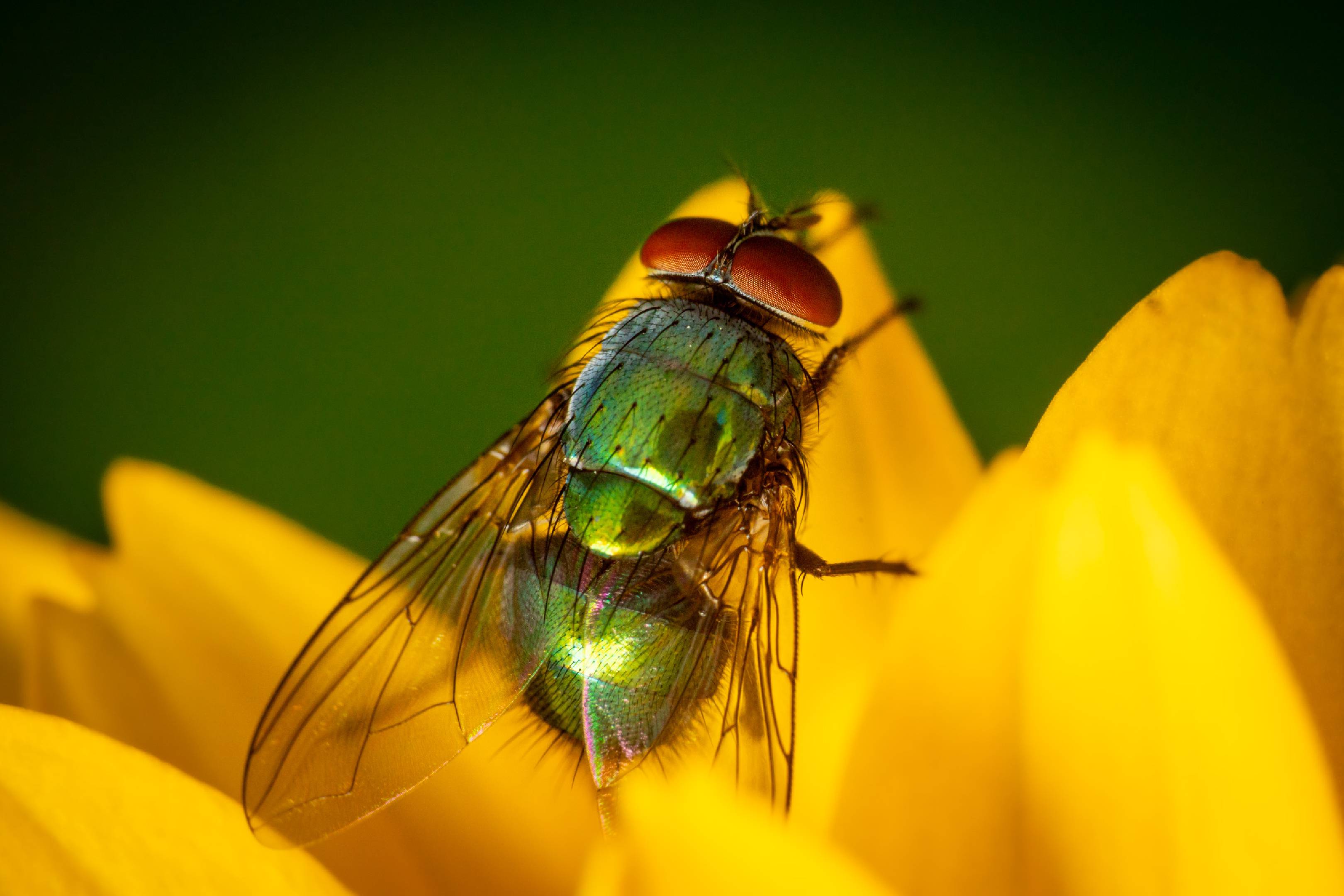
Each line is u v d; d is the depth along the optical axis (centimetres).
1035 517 5
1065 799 5
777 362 6
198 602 6
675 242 6
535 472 6
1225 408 6
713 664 6
